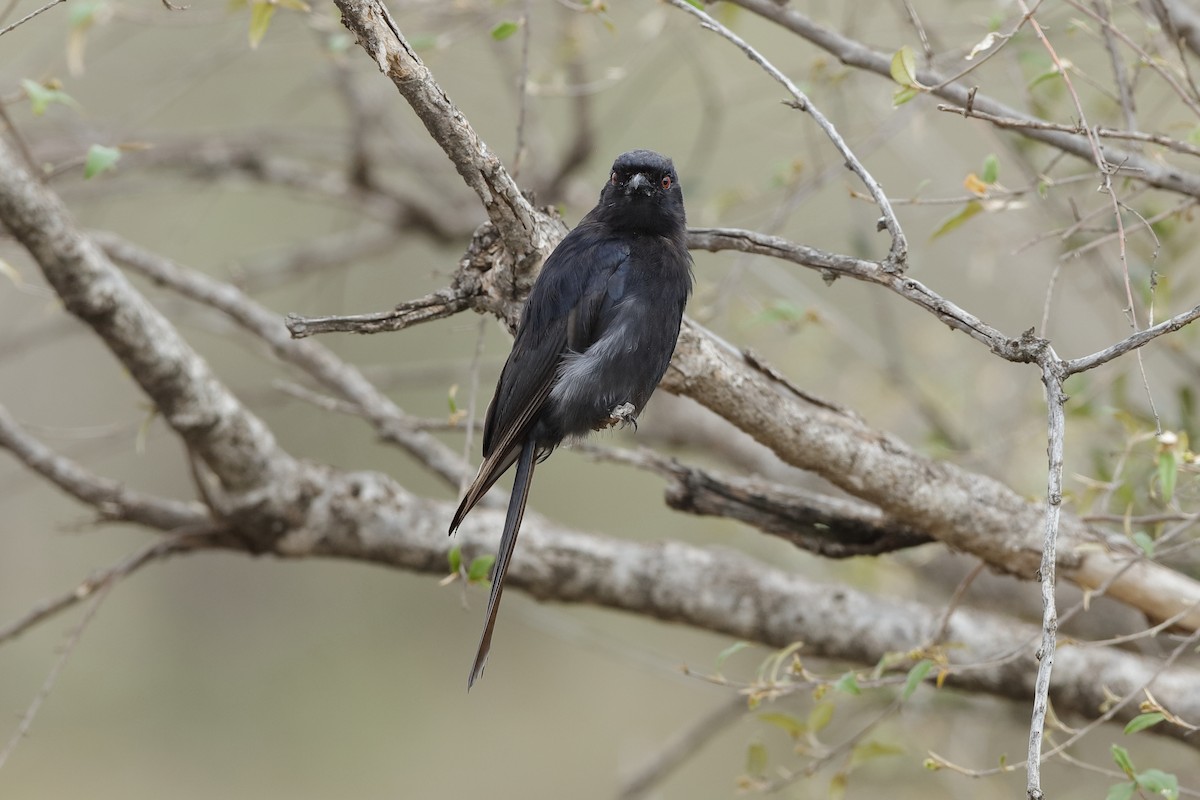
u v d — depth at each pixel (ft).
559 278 25.71
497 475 26.63
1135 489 31.76
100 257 26.89
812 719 28.02
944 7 41.11
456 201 48.91
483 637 25.02
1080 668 29.81
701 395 26.05
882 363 43.37
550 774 74.54
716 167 54.29
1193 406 32.17
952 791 37.32
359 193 47.37
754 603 31.19
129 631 81.00
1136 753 39.09
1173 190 27.63
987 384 44.19
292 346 35.88
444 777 75.36
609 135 49.34
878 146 35.68
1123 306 33.12
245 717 79.46
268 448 29.68
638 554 31.63
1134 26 35.68
